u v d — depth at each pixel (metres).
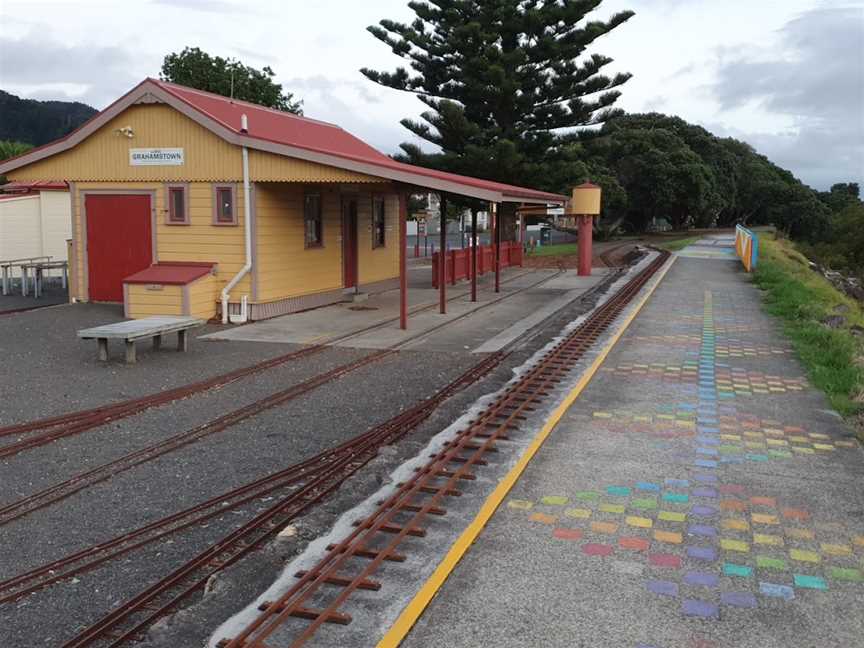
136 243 15.62
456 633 3.77
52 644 4.01
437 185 12.86
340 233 17.86
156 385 9.45
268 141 14.05
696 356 10.68
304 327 14.04
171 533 5.29
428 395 9.02
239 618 3.94
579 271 24.19
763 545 4.75
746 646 3.67
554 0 31.03
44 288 20.12
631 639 3.71
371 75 32.09
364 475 6.20
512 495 5.55
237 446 7.19
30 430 7.62
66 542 5.20
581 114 32.25
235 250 14.77
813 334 11.60
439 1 30.98
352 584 4.15
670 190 50.12
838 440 6.88
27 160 15.79
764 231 55.62
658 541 4.80
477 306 17.05
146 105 15.05
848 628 3.83
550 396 8.41
